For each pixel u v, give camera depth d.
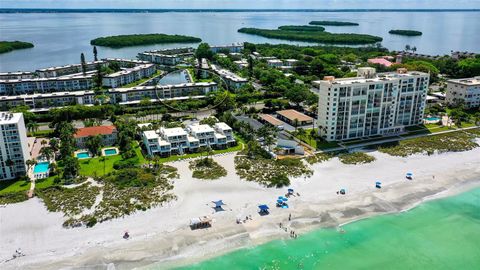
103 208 133.38
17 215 130.38
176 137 185.88
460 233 130.75
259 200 143.50
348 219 135.12
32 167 168.00
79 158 179.00
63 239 119.00
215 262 112.38
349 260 116.62
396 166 176.12
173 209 135.62
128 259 111.44
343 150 190.50
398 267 114.88
